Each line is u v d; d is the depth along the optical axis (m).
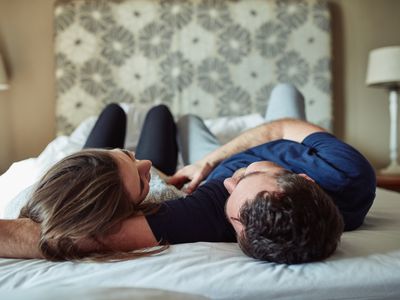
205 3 2.26
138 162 0.64
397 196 1.11
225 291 0.49
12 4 2.24
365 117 2.47
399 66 2.05
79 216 0.53
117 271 0.51
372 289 0.51
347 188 0.69
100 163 0.57
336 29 2.44
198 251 0.56
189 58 2.27
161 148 1.32
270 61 2.30
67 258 0.55
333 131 2.35
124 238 0.56
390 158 2.46
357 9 2.43
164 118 1.42
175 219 0.61
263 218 0.51
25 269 0.52
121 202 0.57
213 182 0.71
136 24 2.23
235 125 1.89
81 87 2.19
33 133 2.28
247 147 1.00
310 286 0.50
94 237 0.54
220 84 2.29
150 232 0.58
